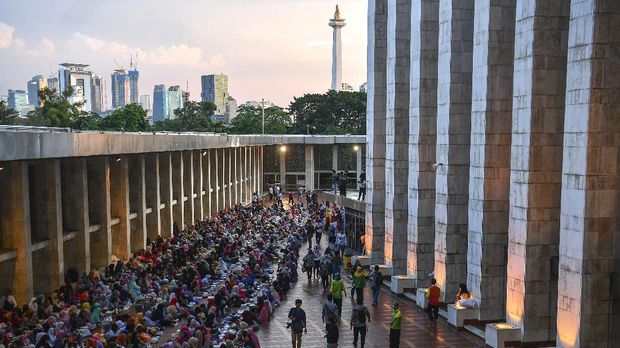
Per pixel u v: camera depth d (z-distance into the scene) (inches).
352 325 943.7
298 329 912.3
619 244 768.9
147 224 1717.5
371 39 1528.1
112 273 1257.4
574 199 776.9
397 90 1378.0
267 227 1888.5
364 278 1207.6
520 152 895.1
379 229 1555.1
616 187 764.0
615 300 770.2
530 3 871.1
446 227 1144.8
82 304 1019.9
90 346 813.9
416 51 1254.9
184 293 1154.7
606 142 757.3
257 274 1362.0
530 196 879.7
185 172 2021.4
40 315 968.3
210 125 4495.6
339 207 2375.7
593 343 771.4
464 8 1117.7
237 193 2748.5
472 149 1041.5
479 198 1023.0
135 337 866.1
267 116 5113.2
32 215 1166.3
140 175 1600.6
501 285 1025.5
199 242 1619.1
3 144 807.1
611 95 753.6
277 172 3447.3
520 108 894.4
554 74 872.9
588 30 749.9
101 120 3528.5
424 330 1053.2
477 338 1001.5
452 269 1149.1
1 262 1038.4
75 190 1282.0
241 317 1047.6
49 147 936.9
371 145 1549.0
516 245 907.4
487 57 994.1
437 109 1195.3
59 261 1168.2
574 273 778.2
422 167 1261.1
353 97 4613.7
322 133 4557.1
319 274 1453.0
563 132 877.8
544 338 895.7
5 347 806.5
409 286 1295.5
